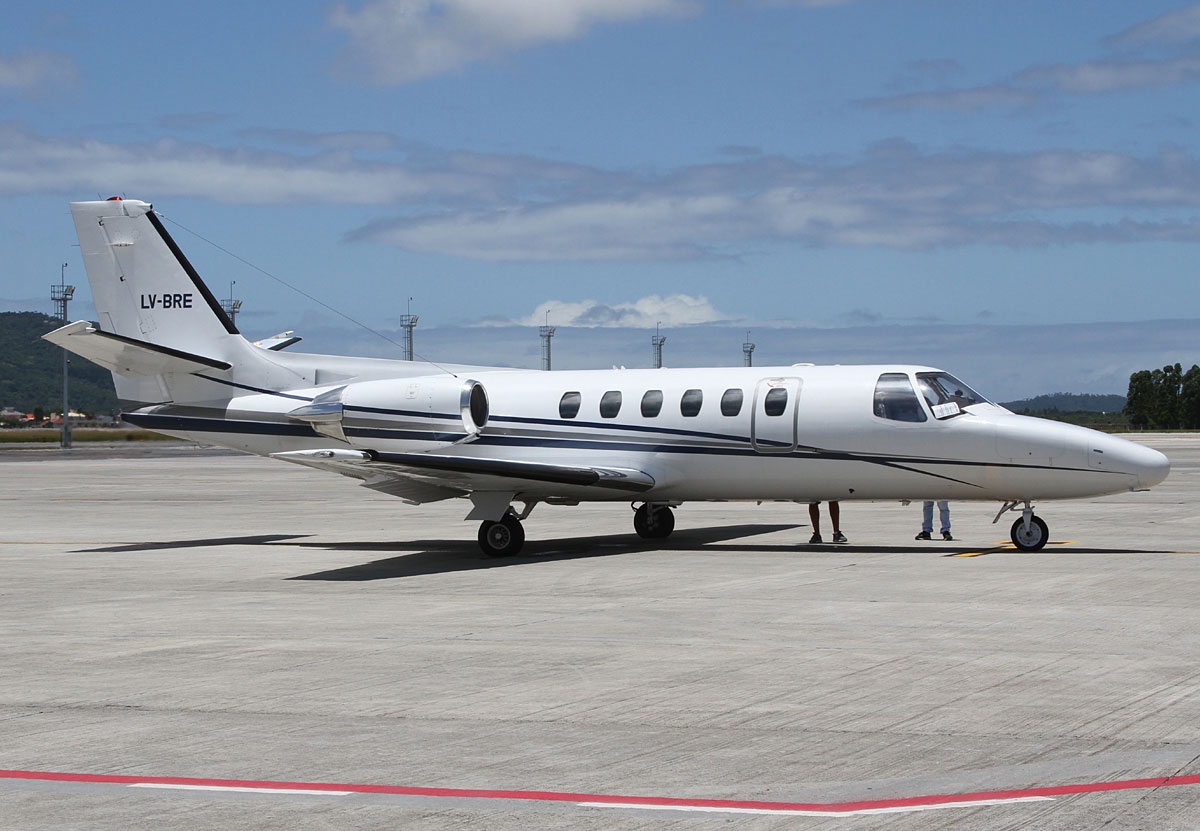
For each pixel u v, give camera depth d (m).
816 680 9.15
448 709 8.41
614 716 8.12
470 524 25.66
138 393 22.12
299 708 8.49
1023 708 8.14
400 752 7.29
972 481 18.06
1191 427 136.00
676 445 19.34
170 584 15.95
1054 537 20.67
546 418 20.11
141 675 9.73
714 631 11.41
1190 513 26.20
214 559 19.08
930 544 19.84
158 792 6.55
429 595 14.41
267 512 29.30
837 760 6.97
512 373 21.20
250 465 59.34
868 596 13.56
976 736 7.45
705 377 19.62
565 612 12.80
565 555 18.84
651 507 21.09
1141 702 8.27
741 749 7.24
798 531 22.62
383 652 10.61
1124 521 24.11
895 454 18.27
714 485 19.42
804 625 11.66
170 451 85.19
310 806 6.27
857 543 20.14
